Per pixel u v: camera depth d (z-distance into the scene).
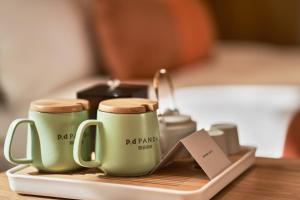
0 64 1.90
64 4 2.27
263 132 2.10
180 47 2.57
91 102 1.23
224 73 2.60
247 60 3.00
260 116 2.12
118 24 2.30
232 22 3.63
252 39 3.66
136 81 2.31
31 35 1.99
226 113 2.10
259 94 2.24
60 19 2.19
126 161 1.12
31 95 1.95
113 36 2.30
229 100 2.16
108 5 2.30
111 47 2.31
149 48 2.38
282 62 2.97
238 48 3.37
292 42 3.72
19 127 1.71
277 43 3.71
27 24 1.99
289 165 1.28
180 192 1.05
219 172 1.15
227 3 3.62
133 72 2.33
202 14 2.94
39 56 2.00
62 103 1.15
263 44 3.63
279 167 1.27
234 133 1.26
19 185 1.14
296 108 2.14
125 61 2.31
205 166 1.13
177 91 2.18
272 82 2.42
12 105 1.91
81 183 1.10
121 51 2.30
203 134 1.18
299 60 3.05
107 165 1.12
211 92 2.23
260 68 2.77
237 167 1.20
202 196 1.07
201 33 2.85
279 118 2.12
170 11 2.55
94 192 1.10
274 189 1.15
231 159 1.23
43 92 2.00
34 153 1.15
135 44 2.33
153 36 2.41
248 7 3.63
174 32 2.54
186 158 1.23
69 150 1.14
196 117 2.03
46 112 1.13
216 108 2.10
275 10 3.69
